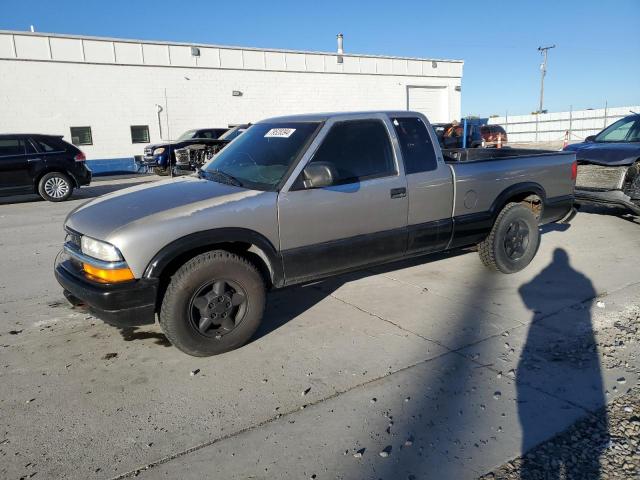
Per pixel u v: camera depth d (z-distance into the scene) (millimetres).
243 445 2725
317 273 4125
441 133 20625
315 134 4098
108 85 20172
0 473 2533
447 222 4820
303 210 3918
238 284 3684
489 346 3816
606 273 5445
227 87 22750
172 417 2990
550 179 5633
